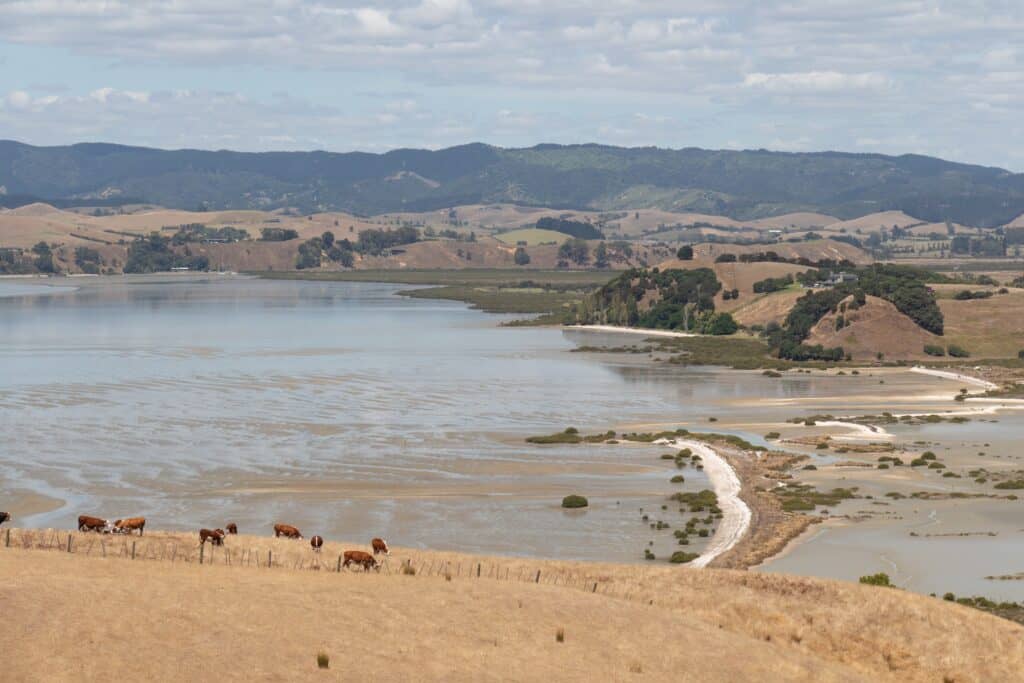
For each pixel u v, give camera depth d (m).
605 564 83.88
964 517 130.00
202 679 46.81
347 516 126.25
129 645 48.78
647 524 125.12
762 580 78.88
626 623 63.94
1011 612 90.56
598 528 122.94
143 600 54.31
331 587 62.03
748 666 60.84
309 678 48.56
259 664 49.06
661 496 139.75
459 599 63.19
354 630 55.22
